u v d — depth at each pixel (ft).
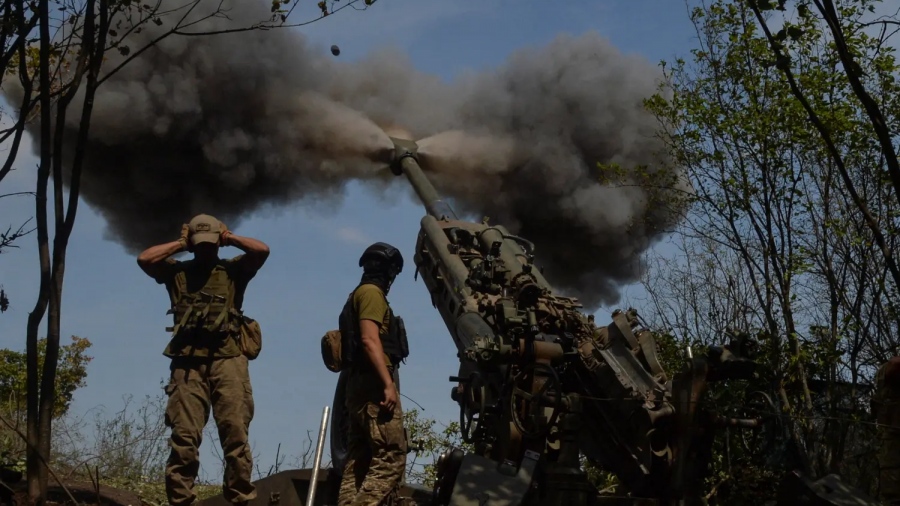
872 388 27.81
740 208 33.12
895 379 20.68
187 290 21.94
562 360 23.24
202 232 21.97
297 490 23.08
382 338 20.84
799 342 30.35
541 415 22.79
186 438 21.20
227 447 21.50
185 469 21.17
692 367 22.94
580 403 22.98
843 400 28.27
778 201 32.68
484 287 26.68
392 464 20.30
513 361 23.16
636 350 24.43
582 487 22.45
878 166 31.19
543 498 22.36
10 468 25.59
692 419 22.77
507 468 21.66
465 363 25.76
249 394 21.89
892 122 30.96
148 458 30.32
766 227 32.71
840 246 32.07
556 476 22.44
